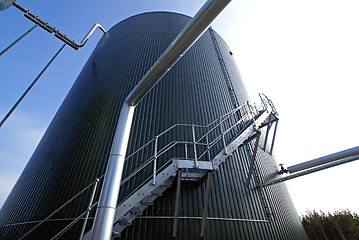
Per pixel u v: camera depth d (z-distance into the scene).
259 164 10.30
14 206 8.87
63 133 10.32
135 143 8.16
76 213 6.67
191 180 7.31
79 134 9.44
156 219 6.54
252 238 7.17
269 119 9.86
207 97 11.20
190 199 7.19
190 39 3.64
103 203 3.37
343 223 31.41
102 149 8.27
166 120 9.25
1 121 5.86
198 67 12.62
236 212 7.55
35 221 7.07
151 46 12.98
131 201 4.80
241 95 13.76
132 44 13.54
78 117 10.45
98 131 9.04
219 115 10.64
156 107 9.60
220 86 12.59
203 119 9.95
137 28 15.08
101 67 13.10
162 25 15.02
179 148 8.43
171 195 7.12
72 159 8.49
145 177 7.33
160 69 4.21
